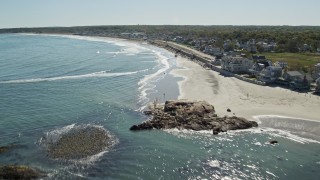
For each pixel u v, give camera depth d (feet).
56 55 626.64
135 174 167.94
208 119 240.32
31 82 372.38
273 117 250.16
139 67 487.20
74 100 297.94
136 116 256.32
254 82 356.59
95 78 400.06
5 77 399.85
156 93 323.16
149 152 193.26
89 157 183.93
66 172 166.50
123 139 211.61
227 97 300.61
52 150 190.29
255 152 195.62
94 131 222.28
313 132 224.33
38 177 160.25
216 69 450.30
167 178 165.37
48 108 272.51
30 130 222.28
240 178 166.50
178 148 200.03
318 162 183.52
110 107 277.85
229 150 198.29
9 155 182.91
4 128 225.15
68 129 225.15
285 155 191.93
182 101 270.05
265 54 573.74
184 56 616.39
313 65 436.35
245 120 237.66
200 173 170.81
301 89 322.96
